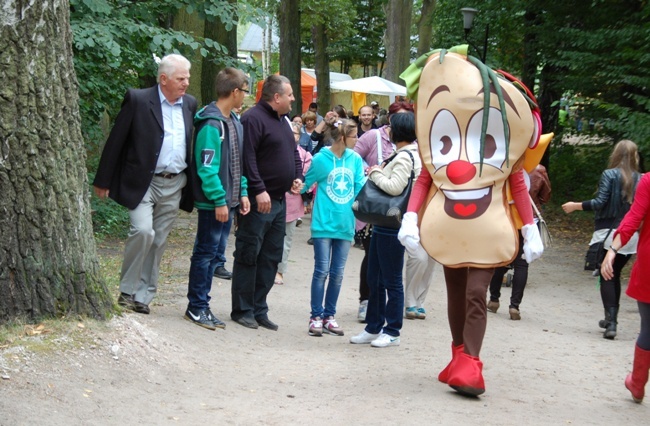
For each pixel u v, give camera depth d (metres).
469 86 5.43
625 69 15.17
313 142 14.98
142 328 5.90
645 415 5.46
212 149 6.75
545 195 10.41
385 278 7.16
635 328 8.97
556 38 19.30
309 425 4.73
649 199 5.64
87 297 5.52
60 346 5.07
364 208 6.71
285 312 8.73
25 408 4.29
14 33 5.06
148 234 6.50
